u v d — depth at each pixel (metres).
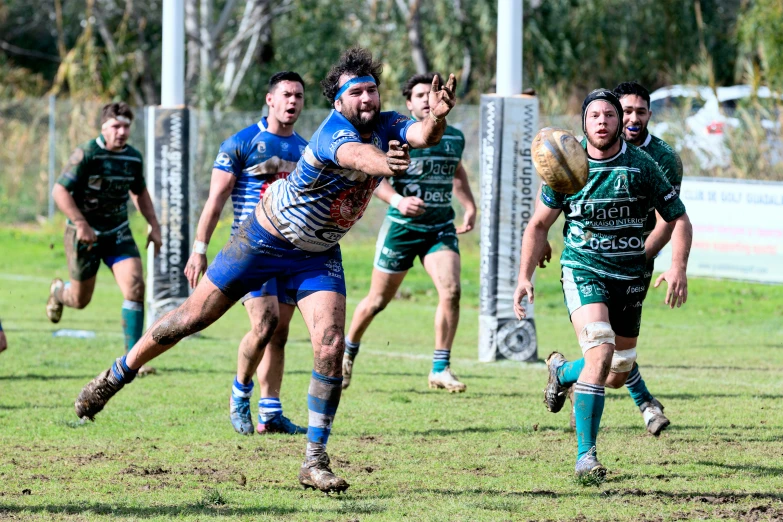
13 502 20.23
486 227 41.25
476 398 32.72
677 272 22.17
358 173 19.77
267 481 22.17
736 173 68.88
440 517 19.02
